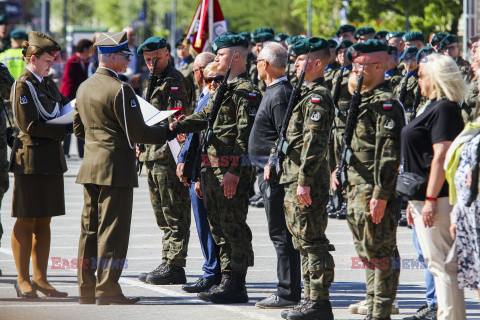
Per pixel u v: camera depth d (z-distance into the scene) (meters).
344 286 16.36
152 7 125.19
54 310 14.05
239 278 14.91
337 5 72.00
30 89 14.62
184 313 13.96
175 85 16.50
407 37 25.05
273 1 118.06
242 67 14.80
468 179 10.87
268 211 14.15
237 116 14.39
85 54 34.72
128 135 13.77
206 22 29.88
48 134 14.73
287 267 14.27
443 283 11.60
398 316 13.84
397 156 11.82
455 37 21.53
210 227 15.14
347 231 23.12
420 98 19.86
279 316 13.73
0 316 13.52
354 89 12.27
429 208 11.37
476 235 10.89
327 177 13.27
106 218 14.03
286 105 13.62
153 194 16.94
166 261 16.86
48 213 15.06
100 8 122.69
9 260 18.78
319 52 13.01
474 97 13.52
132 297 14.75
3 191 17.12
